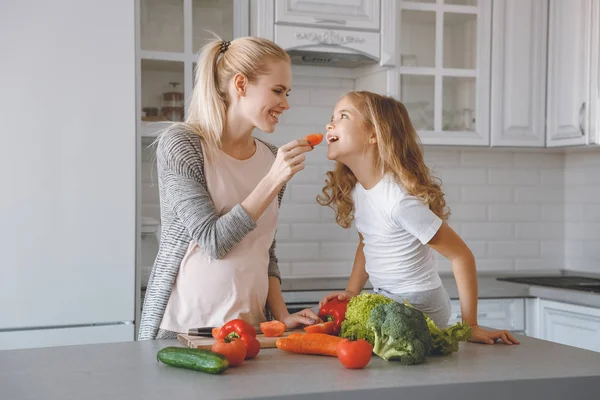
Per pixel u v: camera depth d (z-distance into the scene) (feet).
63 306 9.09
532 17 11.69
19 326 8.93
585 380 4.69
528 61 11.68
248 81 6.27
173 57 10.37
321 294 10.36
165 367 4.97
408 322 5.03
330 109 11.98
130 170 9.35
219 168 6.33
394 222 6.33
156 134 10.16
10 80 8.88
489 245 12.84
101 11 9.24
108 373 4.78
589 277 12.12
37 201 9.00
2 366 5.01
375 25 10.64
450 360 5.19
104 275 9.25
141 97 10.38
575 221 13.00
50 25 9.04
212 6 10.66
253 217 5.89
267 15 10.20
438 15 11.31
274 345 5.77
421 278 6.50
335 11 10.46
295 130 11.84
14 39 8.89
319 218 11.97
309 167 11.93
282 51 6.45
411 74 11.19
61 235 9.09
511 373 4.74
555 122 11.64
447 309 6.62
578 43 11.21
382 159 6.45
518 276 12.33
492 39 11.54
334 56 10.68
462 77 11.44
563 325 10.39
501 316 10.80
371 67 11.37
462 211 12.71
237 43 6.45
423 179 6.61
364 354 4.86
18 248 8.93
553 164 13.12
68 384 4.47
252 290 6.40
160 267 6.33
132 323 9.38
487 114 11.54
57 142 9.07
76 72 9.14
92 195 9.20
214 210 6.04
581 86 11.16
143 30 10.34
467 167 12.71
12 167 8.90
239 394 4.19
